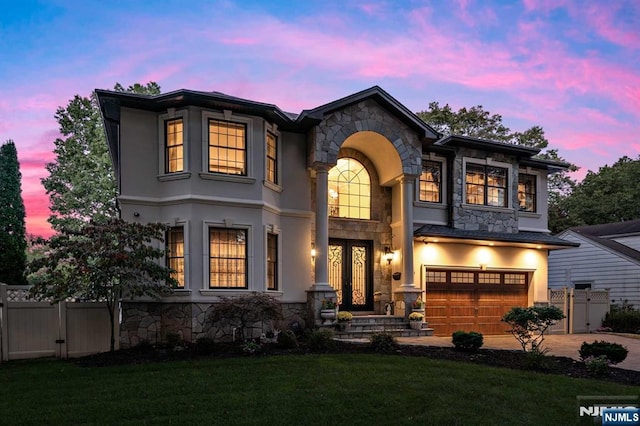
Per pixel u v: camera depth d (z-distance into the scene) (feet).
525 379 28.63
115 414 21.48
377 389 25.61
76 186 75.61
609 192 123.34
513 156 61.05
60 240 36.76
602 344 35.27
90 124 76.84
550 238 60.70
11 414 21.48
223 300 39.40
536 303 60.44
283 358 33.53
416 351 37.60
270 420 20.77
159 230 39.86
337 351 37.01
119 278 35.99
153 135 44.68
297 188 50.19
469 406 23.24
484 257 58.18
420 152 53.01
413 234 53.21
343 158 54.85
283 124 48.85
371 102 51.06
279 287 47.70
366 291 54.65
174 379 27.63
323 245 48.47
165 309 42.70
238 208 44.78
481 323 57.57
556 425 21.25
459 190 57.11
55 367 32.50
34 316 38.22
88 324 39.99
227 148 45.27
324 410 22.17
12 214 62.08
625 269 74.54
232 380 27.30
